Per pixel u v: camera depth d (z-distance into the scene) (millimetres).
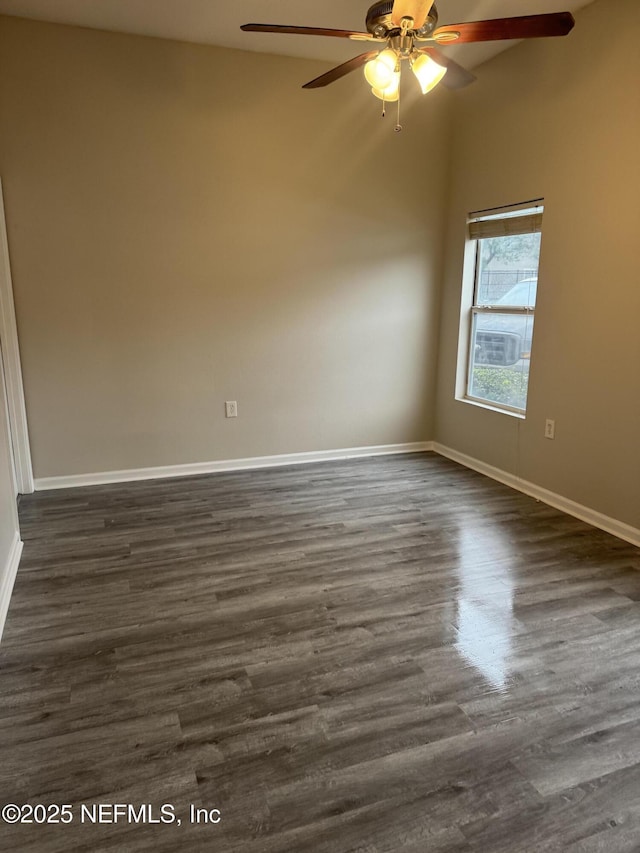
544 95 3525
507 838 1450
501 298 4203
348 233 4367
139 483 4090
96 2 3217
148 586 2666
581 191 3320
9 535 2766
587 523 3412
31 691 1972
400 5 1961
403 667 2105
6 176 3537
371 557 2965
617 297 3141
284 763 1677
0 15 3365
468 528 3334
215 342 4188
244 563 2895
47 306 3754
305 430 4574
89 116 3629
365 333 4586
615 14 3016
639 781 1625
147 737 1773
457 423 4652
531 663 2135
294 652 2191
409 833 1462
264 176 4074
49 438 3920
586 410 3400
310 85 2740
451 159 4492
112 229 3801
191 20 3432
